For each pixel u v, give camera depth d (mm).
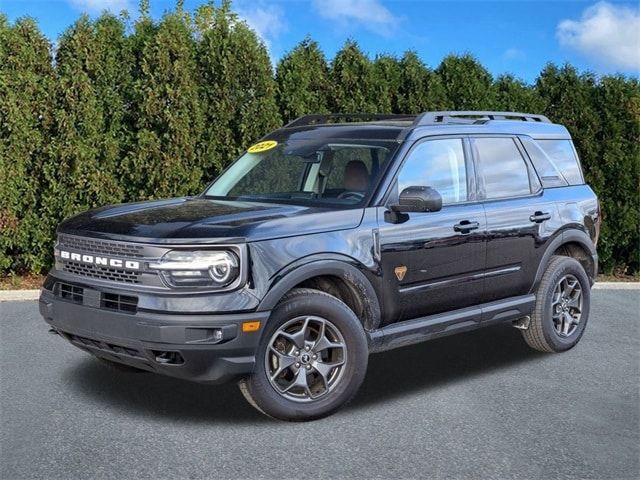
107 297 4645
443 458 4266
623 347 6941
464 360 6438
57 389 5398
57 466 4078
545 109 11219
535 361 6418
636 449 4449
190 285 4441
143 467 4082
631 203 11055
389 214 5254
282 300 4668
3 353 6328
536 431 4723
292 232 4730
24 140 9289
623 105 10930
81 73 9477
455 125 6070
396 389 5578
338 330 4852
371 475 4020
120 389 5418
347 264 4910
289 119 10602
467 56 11352
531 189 6508
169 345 4363
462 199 5867
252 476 3988
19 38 9219
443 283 5562
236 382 4602
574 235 6715
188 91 9711
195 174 9883
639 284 10594
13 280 9555
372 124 6078
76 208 9578
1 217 9242
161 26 9977
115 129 9836
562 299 6719
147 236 4547
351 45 10875
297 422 4797
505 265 6078
